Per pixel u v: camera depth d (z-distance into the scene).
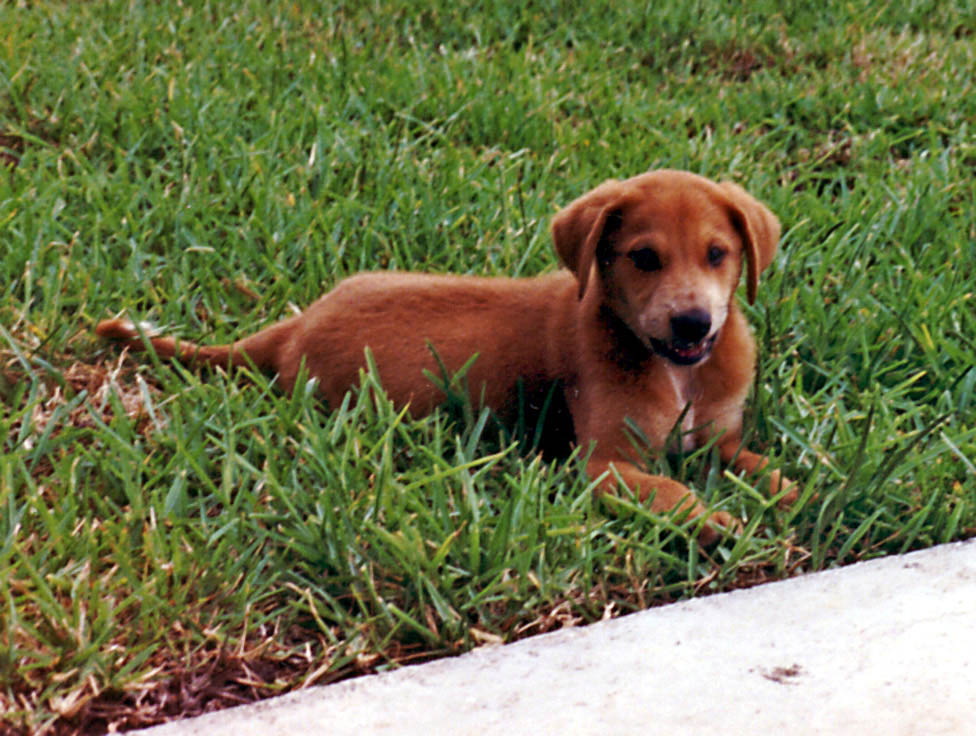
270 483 1.96
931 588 1.90
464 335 2.09
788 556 1.96
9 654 1.84
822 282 2.28
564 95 2.71
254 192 2.37
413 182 2.43
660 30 3.10
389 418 2.03
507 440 2.08
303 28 2.96
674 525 1.96
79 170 2.40
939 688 1.81
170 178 2.42
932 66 2.90
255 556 1.94
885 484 2.00
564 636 1.87
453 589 1.93
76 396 2.12
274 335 2.15
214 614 1.90
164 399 2.11
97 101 2.54
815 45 3.05
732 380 2.07
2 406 2.08
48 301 2.18
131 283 2.23
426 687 1.83
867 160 2.56
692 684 1.82
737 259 2.04
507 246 2.31
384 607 1.90
